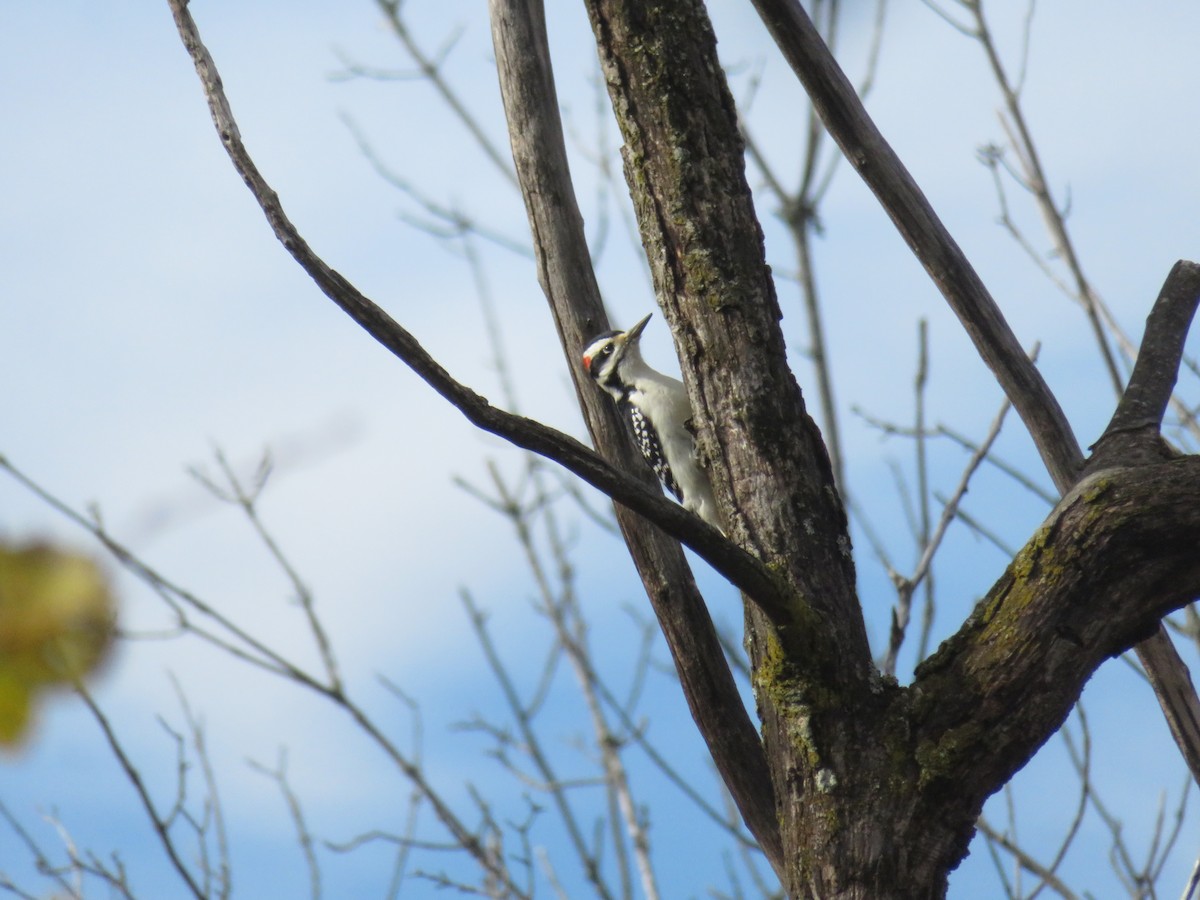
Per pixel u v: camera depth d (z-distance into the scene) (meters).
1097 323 9.97
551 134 9.23
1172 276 7.63
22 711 3.04
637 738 11.38
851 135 8.47
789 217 11.35
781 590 6.49
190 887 7.14
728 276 7.31
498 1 9.27
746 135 11.66
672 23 7.38
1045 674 6.29
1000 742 6.31
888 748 6.45
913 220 8.47
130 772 7.09
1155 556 6.29
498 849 9.89
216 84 5.99
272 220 5.87
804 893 6.39
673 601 8.52
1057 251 10.33
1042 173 10.49
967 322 8.55
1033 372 8.42
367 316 5.93
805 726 6.54
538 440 6.06
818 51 8.41
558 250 9.23
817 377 10.84
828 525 7.12
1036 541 6.50
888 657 9.36
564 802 11.06
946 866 6.32
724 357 7.29
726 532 7.28
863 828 6.31
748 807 8.30
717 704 8.44
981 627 6.53
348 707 9.48
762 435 7.20
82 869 8.41
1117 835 9.10
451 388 6.03
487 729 11.49
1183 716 8.06
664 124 7.39
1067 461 8.37
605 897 10.55
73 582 3.13
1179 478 6.31
